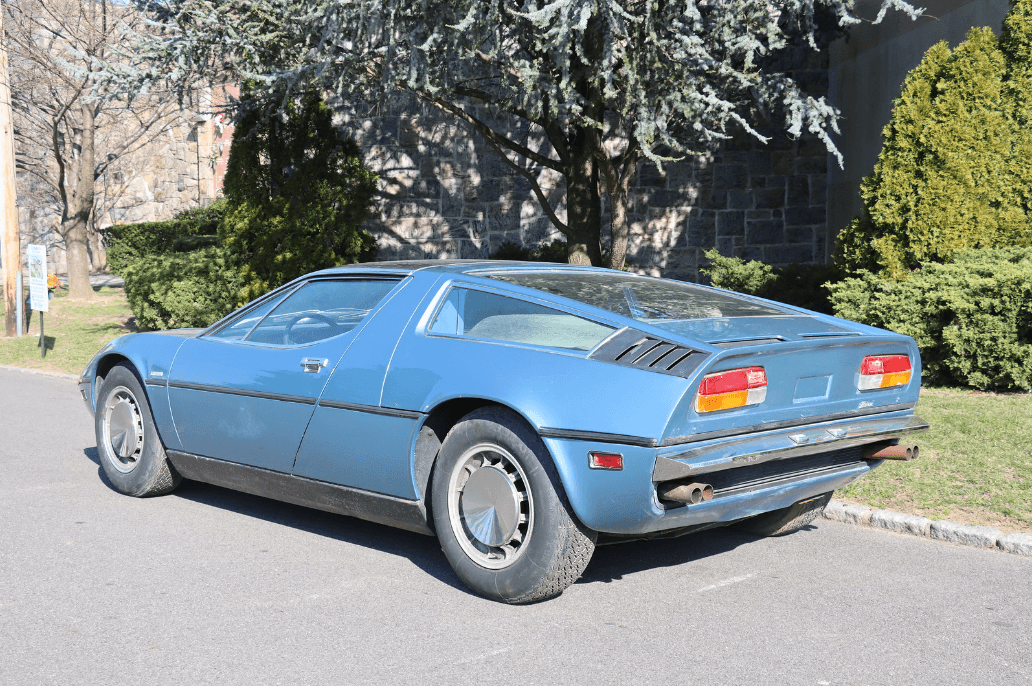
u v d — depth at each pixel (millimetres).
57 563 4668
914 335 8883
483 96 11602
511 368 4031
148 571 4547
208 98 17078
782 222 16391
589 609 4027
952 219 9195
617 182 11953
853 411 4227
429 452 4383
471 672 3369
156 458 5820
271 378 4969
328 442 4684
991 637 3697
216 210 22438
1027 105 9156
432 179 16750
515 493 4000
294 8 9867
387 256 16844
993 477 5867
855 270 10070
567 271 5004
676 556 4840
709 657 3496
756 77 10039
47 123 21641
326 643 3643
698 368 3635
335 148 15477
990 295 8328
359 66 10359
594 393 3773
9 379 12602
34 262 14336
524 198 16594
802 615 3949
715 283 12992
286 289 5387
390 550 4930
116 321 18125
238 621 3881
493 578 4051
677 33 9461
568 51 8781
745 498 3961
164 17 10742
